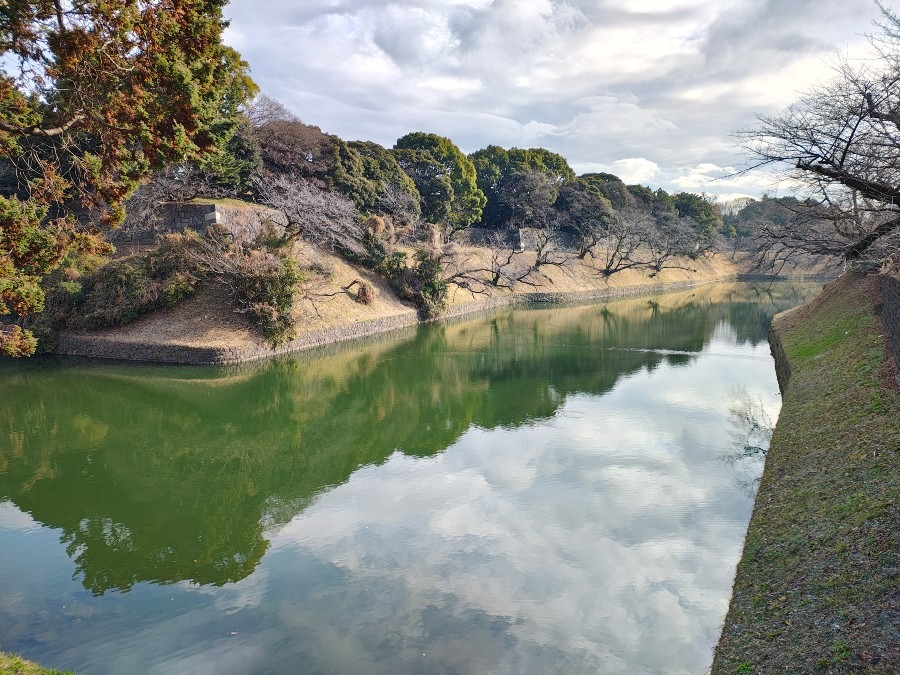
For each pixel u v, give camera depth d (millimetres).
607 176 78938
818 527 7238
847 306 19109
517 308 46656
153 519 11398
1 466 14297
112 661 7203
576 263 58781
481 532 10508
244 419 18172
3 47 8375
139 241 30125
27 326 24625
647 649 7289
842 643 5082
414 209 46250
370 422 17859
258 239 27375
